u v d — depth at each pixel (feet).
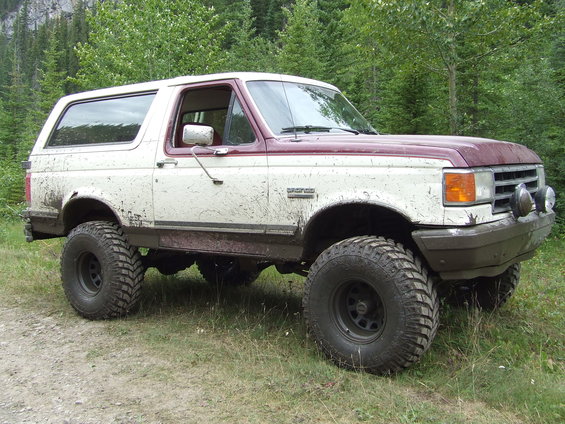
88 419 10.43
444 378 11.66
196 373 12.48
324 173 12.53
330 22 87.61
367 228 13.93
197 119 17.22
